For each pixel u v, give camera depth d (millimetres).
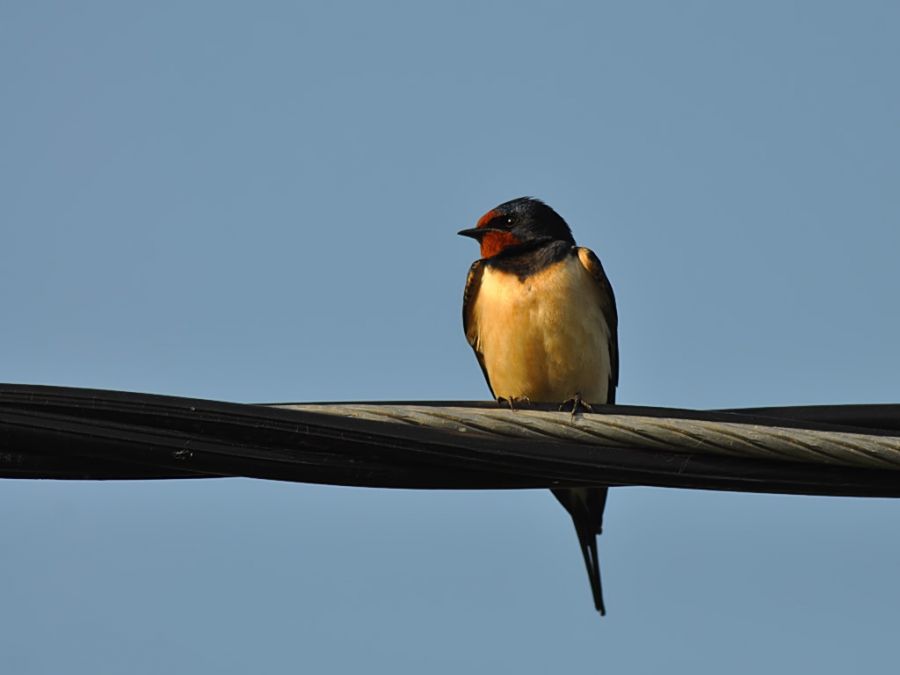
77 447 9328
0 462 9531
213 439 9422
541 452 9562
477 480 9766
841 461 9484
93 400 9328
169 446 9359
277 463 9469
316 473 9516
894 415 9859
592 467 9586
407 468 9641
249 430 9414
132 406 9344
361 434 9430
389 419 9641
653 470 9602
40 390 9320
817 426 9562
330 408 9703
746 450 9492
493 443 9570
